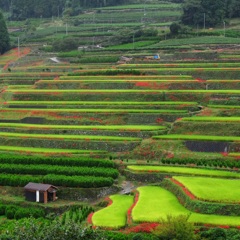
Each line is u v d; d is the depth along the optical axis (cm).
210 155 12619
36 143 14350
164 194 10581
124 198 10925
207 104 15725
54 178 11731
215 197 9512
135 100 16700
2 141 14612
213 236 8181
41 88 18862
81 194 11550
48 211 11031
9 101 17725
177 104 15650
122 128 14412
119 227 8975
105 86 18075
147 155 13162
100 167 12525
